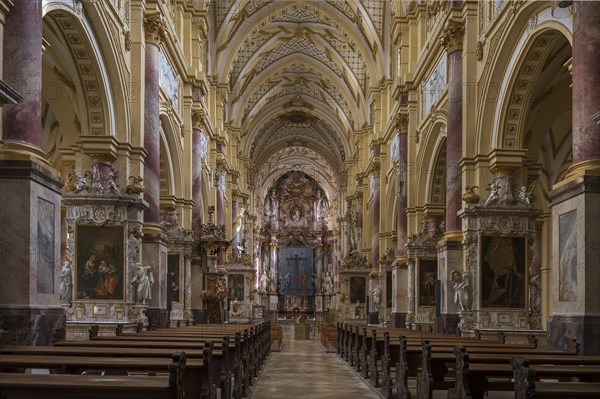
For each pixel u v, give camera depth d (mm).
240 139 45812
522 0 14336
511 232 15797
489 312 15578
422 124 23906
